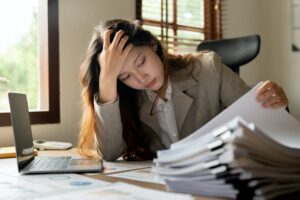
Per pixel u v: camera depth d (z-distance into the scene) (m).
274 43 2.90
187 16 2.55
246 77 2.84
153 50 1.17
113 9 1.95
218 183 0.57
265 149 0.53
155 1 2.29
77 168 0.91
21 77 1.72
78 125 1.77
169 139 1.25
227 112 0.78
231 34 2.78
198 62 1.33
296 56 2.77
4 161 1.13
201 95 1.27
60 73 1.72
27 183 0.76
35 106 1.75
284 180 0.56
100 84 1.13
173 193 0.63
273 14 2.90
